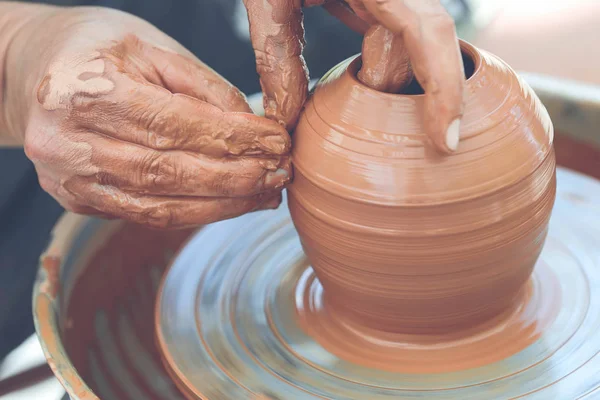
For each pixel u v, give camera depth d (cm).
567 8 362
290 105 102
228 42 232
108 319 143
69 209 120
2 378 131
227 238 139
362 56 98
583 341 105
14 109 131
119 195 108
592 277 117
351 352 109
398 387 101
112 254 146
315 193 98
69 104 102
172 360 116
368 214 93
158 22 221
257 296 126
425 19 81
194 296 129
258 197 111
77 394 99
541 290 116
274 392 106
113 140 104
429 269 94
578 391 97
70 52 106
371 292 100
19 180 192
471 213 91
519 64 317
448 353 104
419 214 90
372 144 92
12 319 185
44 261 129
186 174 103
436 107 82
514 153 93
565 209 136
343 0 103
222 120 100
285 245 134
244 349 115
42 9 136
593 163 159
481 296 99
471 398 98
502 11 367
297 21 102
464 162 90
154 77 113
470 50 100
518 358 104
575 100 155
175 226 111
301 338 115
